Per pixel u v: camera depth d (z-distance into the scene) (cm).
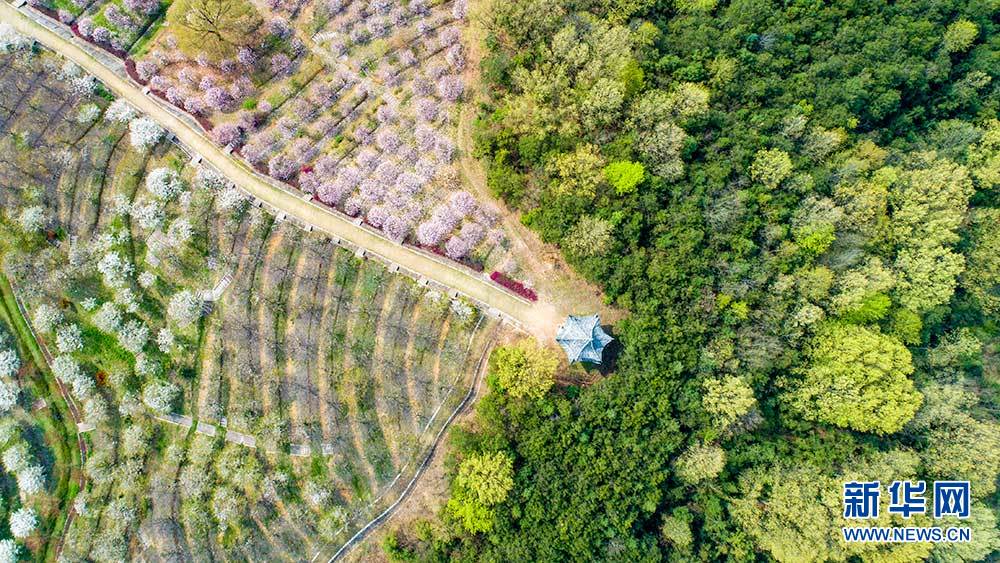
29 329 7369
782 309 6981
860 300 7000
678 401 6919
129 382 7338
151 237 7412
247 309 7419
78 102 7525
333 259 7519
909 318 7281
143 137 7400
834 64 7519
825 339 7094
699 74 7331
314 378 7431
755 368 6919
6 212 7369
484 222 7512
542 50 7269
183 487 7281
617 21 7506
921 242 7281
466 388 7425
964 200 7412
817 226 6994
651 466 6838
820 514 6869
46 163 7431
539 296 7450
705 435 6875
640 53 7262
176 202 7469
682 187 7094
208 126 7538
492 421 7044
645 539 6944
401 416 7431
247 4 7444
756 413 6938
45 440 7288
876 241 7275
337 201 7506
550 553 6712
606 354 7288
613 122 7169
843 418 7050
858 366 6938
